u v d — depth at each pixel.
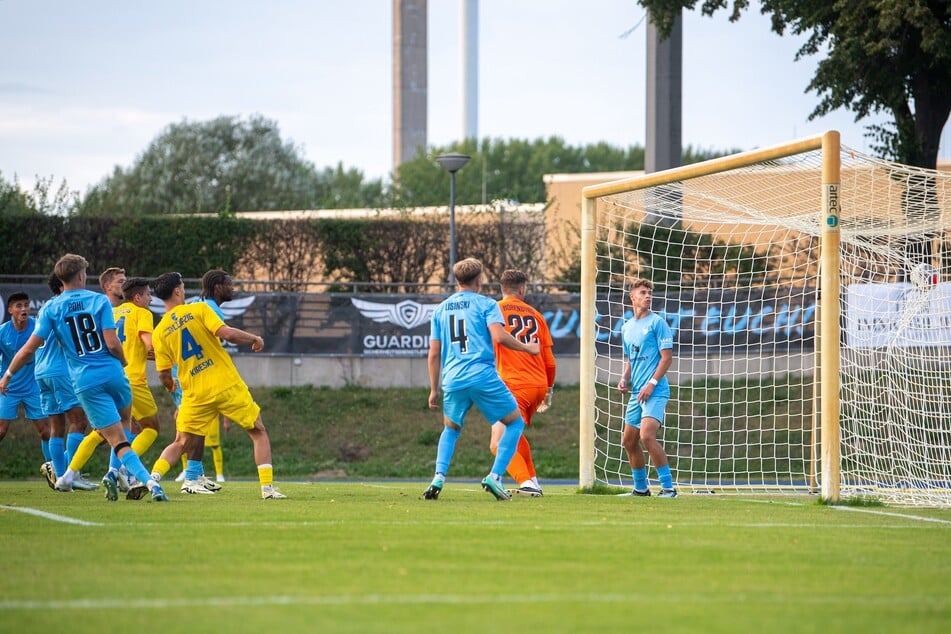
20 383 49.72
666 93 96.44
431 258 112.75
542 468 76.25
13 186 110.75
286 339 90.12
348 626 15.89
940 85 87.62
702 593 18.67
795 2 88.56
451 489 47.38
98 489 45.31
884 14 77.94
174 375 45.94
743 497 44.31
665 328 43.12
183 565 21.38
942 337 53.12
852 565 21.89
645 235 83.06
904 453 51.16
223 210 114.38
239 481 66.44
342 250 111.56
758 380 78.19
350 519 29.62
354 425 83.81
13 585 19.17
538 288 106.75
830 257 38.09
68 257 36.16
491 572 20.70
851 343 51.50
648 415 42.81
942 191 45.56
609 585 19.39
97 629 15.66
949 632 15.67
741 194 48.06
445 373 36.00
